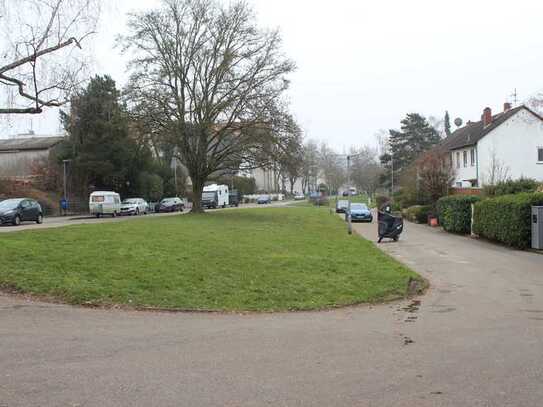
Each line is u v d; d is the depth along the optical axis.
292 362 6.32
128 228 21.33
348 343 7.27
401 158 84.94
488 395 5.17
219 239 19.16
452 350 6.86
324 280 12.41
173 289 10.45
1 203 34.50
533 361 6.29
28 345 6.84
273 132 36.28
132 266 11.78
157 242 16.19
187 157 38.78
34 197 50.31
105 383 5.48
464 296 11.34
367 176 99.81
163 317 8.79
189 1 36.72
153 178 63.69
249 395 5.20
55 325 7.90
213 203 64.56
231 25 37.38
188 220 31.41
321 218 43.19
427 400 5.05
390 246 23.34
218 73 37.09
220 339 7.45
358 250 19.61
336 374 5.85
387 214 25.81
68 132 53.06
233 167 39.50
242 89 37.03
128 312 8.98
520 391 5.27
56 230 18.70
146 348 6.87
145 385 5.45
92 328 7.83
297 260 14.84
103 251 13.23
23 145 62.03
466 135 57.22
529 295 11.28
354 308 10.20
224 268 12.74
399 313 9.63
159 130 37.00
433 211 40.16
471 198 29.42
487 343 7.21
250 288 11.12
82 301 9.32
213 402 5.01
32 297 9.41
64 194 52.72
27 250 12.42
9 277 10.13
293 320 8.93
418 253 20.23
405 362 6.30
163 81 36.78
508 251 20.25
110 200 49.62
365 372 5.92
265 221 34.34
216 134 38.19
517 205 20.52
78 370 5.89
